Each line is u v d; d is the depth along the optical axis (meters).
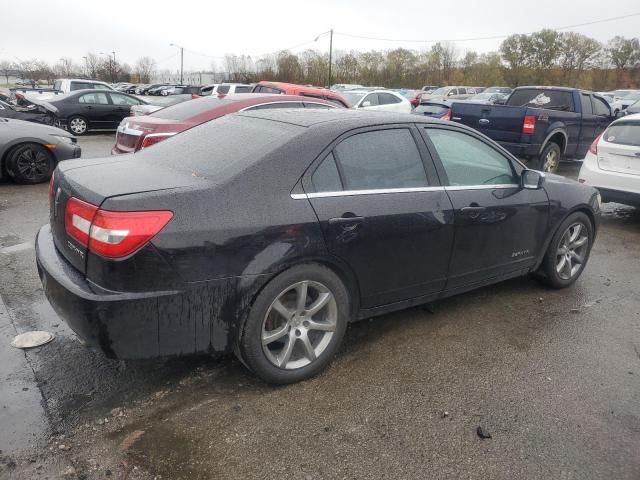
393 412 2.93
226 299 2.80
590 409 3.02
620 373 3.42
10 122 8.56
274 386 3.12
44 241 3.26
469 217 3.78
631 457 2.65
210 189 2.78
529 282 4.99
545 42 70.94
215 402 2.97
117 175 3.00
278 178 2.95
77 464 2.46
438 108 15.01
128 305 2.58
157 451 2.57
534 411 2.98
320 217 3.02
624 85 67.56
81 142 14.65
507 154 4.23
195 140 3.57
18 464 2.45
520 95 11.96
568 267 4.79
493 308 4.36
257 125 3.46
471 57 74.00
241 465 2.50
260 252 2.83
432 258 3.65
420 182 3.58
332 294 3.18
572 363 3.52
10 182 8.67
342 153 3.23
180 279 2.66
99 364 3.29
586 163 7.51
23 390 3.00
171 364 3.33
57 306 2.79
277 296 2.95
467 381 3.26
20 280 4.53
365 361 3.45
